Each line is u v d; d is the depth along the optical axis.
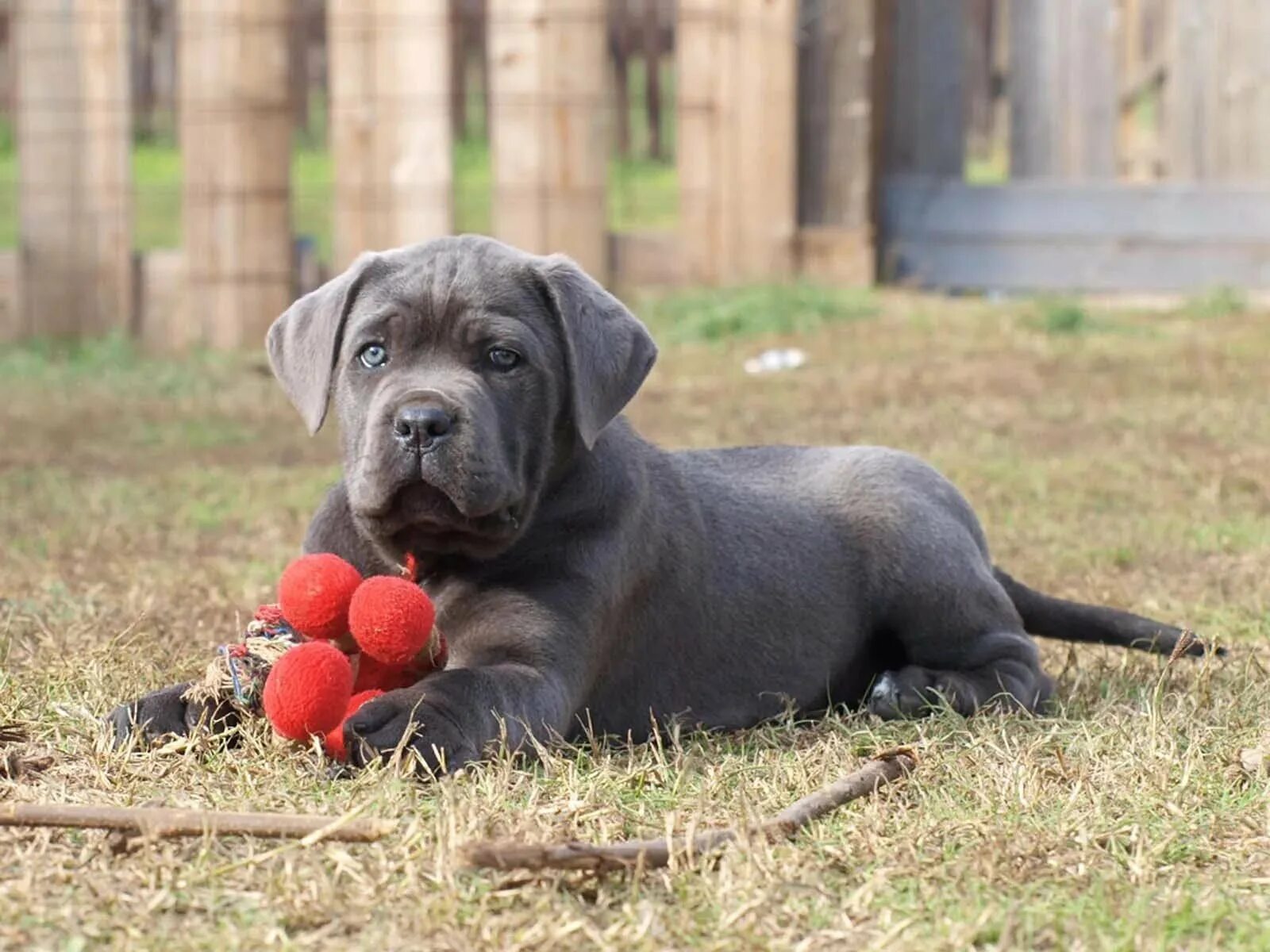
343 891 4.59
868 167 17.80
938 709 6.89
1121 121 21.44
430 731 5.64
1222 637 8.09
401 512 6.17
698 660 6.99
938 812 5.32
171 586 9.02
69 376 16.30
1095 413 13.67
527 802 5.36
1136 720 6.32
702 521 7.15
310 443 13.81
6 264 17.69
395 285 6.52
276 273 17.34
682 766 5.85
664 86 31.72
